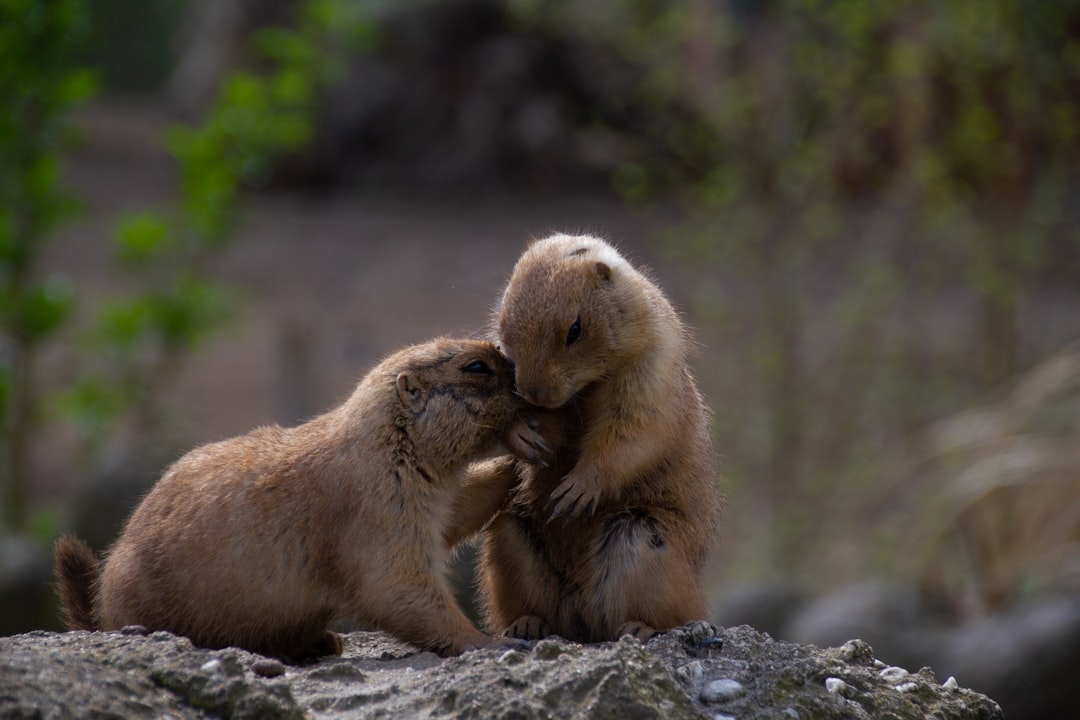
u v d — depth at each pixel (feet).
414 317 107.86
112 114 189.06
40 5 62.59
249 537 25.79
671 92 74.90
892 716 23.95
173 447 61.41
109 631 26.53
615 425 27.55
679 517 28.09
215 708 20.98
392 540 25.79
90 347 70.03
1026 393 59.57
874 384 73.67
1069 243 83.20
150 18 216.13
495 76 148.05
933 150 72.33
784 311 71.61
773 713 22.98
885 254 76.38
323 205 148.46
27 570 54.60
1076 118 74.28
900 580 56.08
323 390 84.38
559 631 28.76
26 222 65.51
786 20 72.18
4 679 20.07
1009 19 70.23
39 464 80.38
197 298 69.56
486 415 27.25
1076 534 53.93
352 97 149.89
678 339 28.99
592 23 80.59
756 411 71.61
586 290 27.89
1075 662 46.39
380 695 22.24
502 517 28.84
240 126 71.20
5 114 63.52
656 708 21.76
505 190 146.51
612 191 143.84
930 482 64.39
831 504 67.10
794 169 71.61
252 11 151.84
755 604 54.24
